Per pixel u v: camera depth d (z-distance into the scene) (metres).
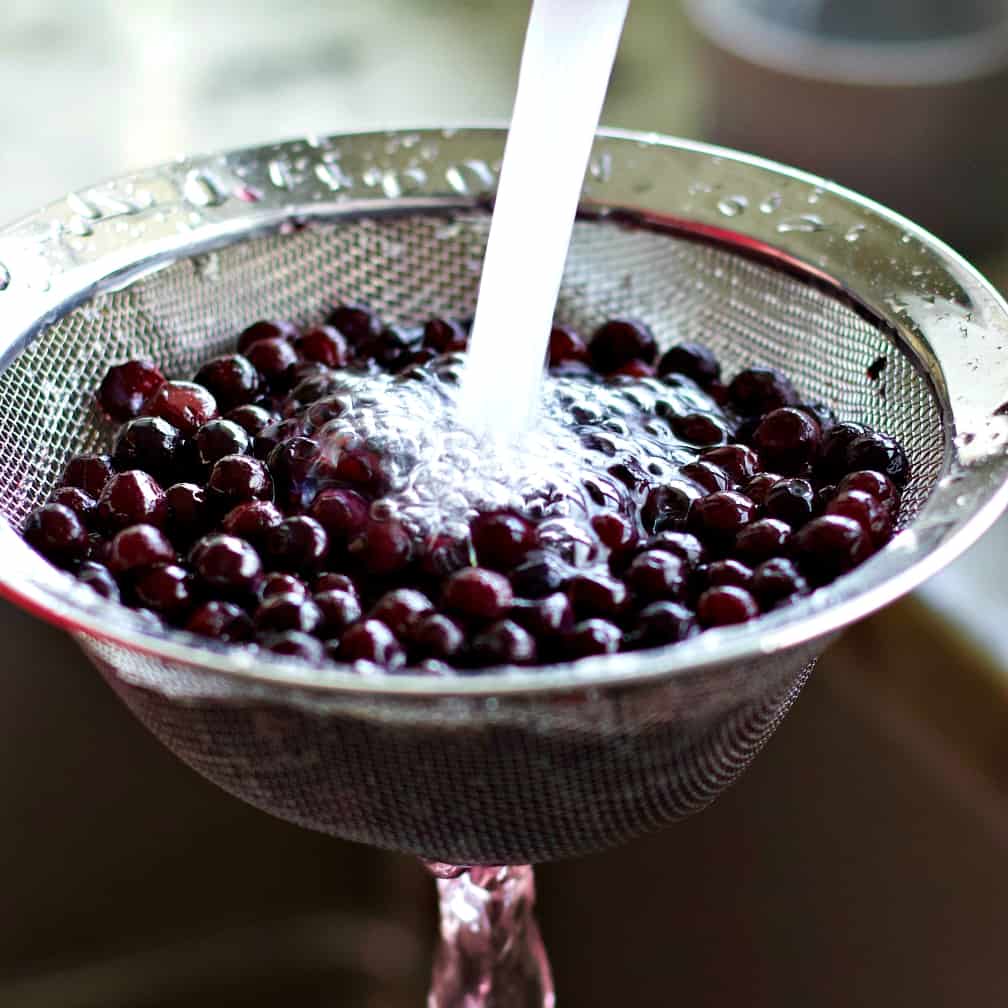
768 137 0.59
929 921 0.49
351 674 0.26
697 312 0.38
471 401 0.34
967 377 0.32
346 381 0.35
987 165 0.59
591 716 0.27
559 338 0.38
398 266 0.39
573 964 0.59
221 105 0.69
